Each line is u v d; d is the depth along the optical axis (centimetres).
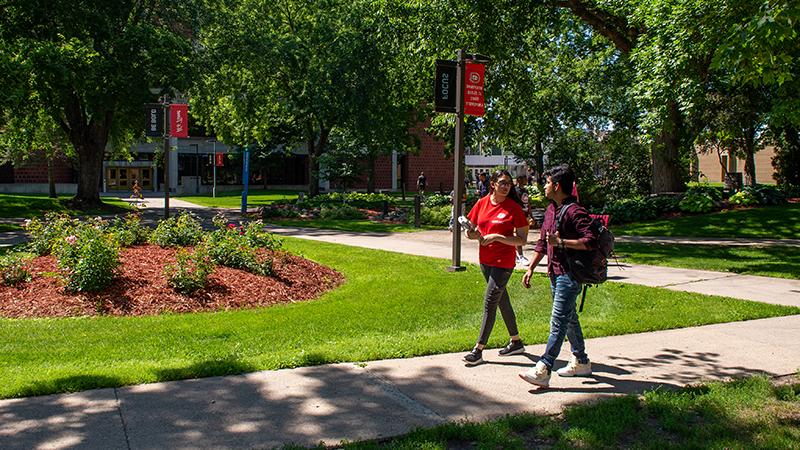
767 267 1316
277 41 3300
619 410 473
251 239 1179
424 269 1212
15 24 2612
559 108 3481
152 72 2816
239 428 435
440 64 1121
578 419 457
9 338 677
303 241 1727
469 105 1167
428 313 854
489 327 608
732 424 450
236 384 532
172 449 397
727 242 1828
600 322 790
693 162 3456
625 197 3294
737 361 624
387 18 2419
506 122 2581
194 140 5756
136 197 4094
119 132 3794
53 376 534
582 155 3606
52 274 930
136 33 2730
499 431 430
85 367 576
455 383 546
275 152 5625
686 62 1606
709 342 701
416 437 420
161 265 995
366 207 3366
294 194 5247
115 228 1200
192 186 5681
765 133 2809
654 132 1814
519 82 2317
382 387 531
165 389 515
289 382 540
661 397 502
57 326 734
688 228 2112
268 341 692
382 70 3125
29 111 2828
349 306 882
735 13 1055
